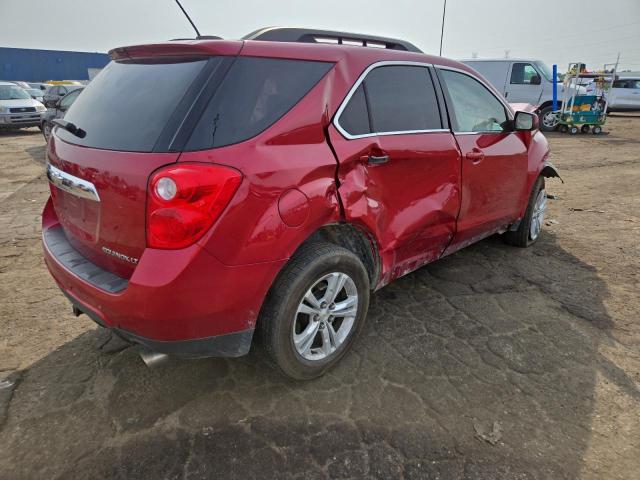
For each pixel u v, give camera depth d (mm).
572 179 8094
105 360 2754
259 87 2152
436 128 3057
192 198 1849
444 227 3211
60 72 42000
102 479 1980
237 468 2031
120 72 2449
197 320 1977
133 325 1971
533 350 2881
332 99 2387
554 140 13633
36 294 3584
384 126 2662
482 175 3426
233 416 2324
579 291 3660
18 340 2953
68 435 2203
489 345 2926
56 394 2471
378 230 2631
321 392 2496
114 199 2012
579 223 5441
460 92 3373
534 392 2510
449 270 4031
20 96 16469
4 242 4758
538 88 15312
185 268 1872
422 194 2928
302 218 2166
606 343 2967
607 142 13102
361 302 2658
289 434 2215
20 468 2027
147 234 1914
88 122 2336
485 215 3635
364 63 2611
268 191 2027
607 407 2406
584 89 16156
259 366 2707
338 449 2131
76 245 2447
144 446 2143
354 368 2691
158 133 1973
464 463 2064
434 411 2367
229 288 2000
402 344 2926
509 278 3881
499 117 3799
